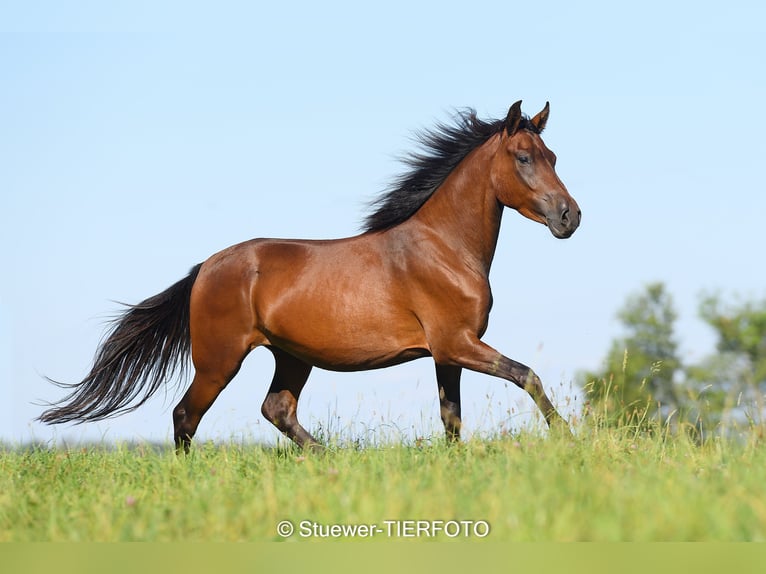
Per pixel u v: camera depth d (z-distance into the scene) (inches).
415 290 472.4
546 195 454.3
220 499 317.4
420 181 488.7
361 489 308.7
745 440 383.6
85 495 347.6
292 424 518.0
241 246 516.4
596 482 299.1
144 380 540.4
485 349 459.5
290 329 490.3
